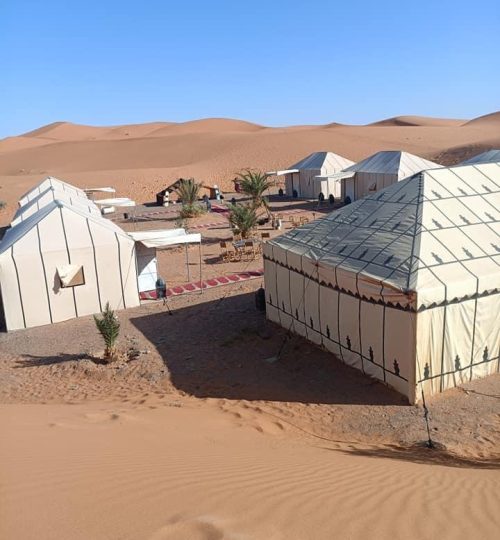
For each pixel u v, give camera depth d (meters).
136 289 17.98
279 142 70.38
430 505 5.07
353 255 12.27
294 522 4.25
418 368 10.23
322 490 5.27
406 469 6.86
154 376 12.40
